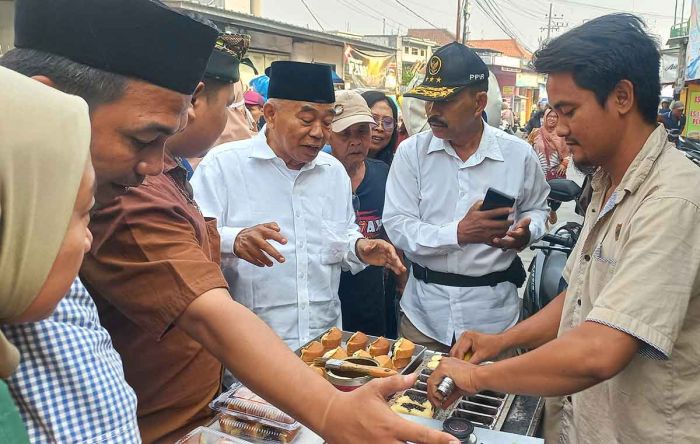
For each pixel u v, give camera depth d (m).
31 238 0.58
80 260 0.66
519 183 2.36
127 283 1.03
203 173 2.10
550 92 1.34
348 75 14.94
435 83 2.20
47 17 0.84
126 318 1.22
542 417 1.60
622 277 1.20
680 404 1.25
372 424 0.81
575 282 1.49
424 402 1.47
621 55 1.24
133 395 0.84
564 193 2.62
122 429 0.78
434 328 2.39
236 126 3.20
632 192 1.29
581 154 1.35
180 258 1.02
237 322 0.95
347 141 2.79
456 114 2.19
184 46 0.89
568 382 1.21
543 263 3.04
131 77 0.85
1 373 0.61
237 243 1.80
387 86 17.31
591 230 1.42
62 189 0.59
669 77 11.84
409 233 2.37
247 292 2.03
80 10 0.83
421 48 25.77
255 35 11.41
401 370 1.66
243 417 1.28
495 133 2.38
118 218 1.04
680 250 1.17
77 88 0.84
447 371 1.40
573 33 1.29
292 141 2.00
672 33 14.64
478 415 1.43
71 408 0.73
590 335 1.19
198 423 1.36
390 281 3.04
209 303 0.97
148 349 1.25
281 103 1.99
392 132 3.57
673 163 1.26
